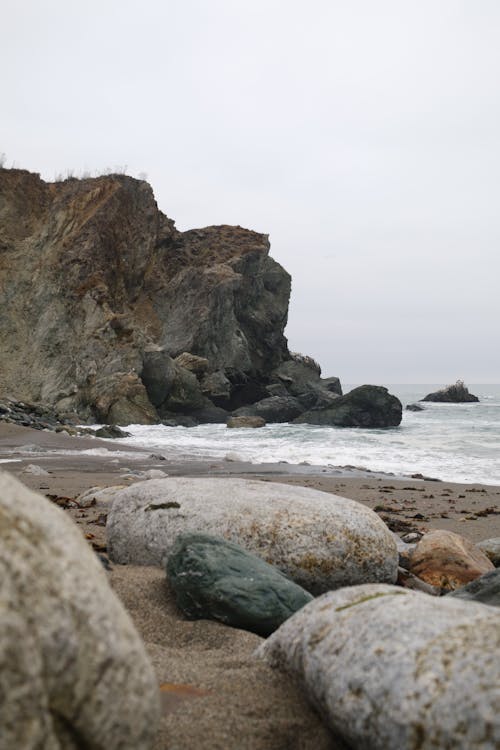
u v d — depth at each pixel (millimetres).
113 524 5703
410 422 39125
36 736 1690
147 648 3484
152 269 45500
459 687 2088
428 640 2348
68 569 1970
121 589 4473
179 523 5379
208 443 25219
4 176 45031
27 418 29266
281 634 3111
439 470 18109
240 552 4457
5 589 1765
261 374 44375
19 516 2023
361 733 2254
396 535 7914
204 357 40781
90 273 40406
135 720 1911
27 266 41688
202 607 4074
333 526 5312
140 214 44469
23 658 1706
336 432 31625
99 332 37125
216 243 47750
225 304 42031
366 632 2566
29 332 39188
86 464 16172
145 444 24547
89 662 1848
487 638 2260
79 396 35188
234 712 2646
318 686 2574
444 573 6008
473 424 37500
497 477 16859
